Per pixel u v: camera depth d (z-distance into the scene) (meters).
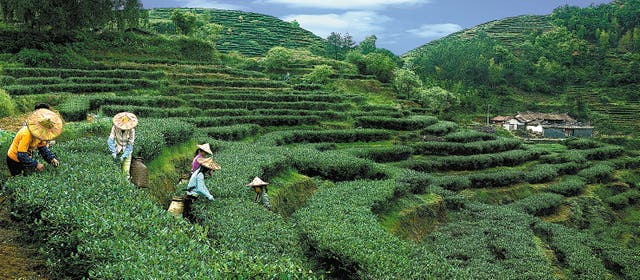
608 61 164.12
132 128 14.28
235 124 40.47
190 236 9.71
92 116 30.20
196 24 91.62
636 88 137.25
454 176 42.53
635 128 108.75
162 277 7.13
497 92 140.62
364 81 84.38
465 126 84.50
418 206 26.73
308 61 92.06
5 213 10.77
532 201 41.50
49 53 51.62
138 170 14.73
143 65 57.44
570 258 26.83
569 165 55.25
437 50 168.88
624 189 55.28
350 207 18.92
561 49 170.12
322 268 13.69
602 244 30.75
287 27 161.12
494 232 26.62
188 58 69.50
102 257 7.85
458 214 31.33
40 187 10.11
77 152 14.48
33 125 10.93
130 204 10.35
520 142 59.09
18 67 46.12
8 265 8.74
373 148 41.84
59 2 55.66
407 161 43.16
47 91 37.69
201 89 52.12
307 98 55.09
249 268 7.98
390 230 22.28
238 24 156.00
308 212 17.59
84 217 8.82
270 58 85.69
